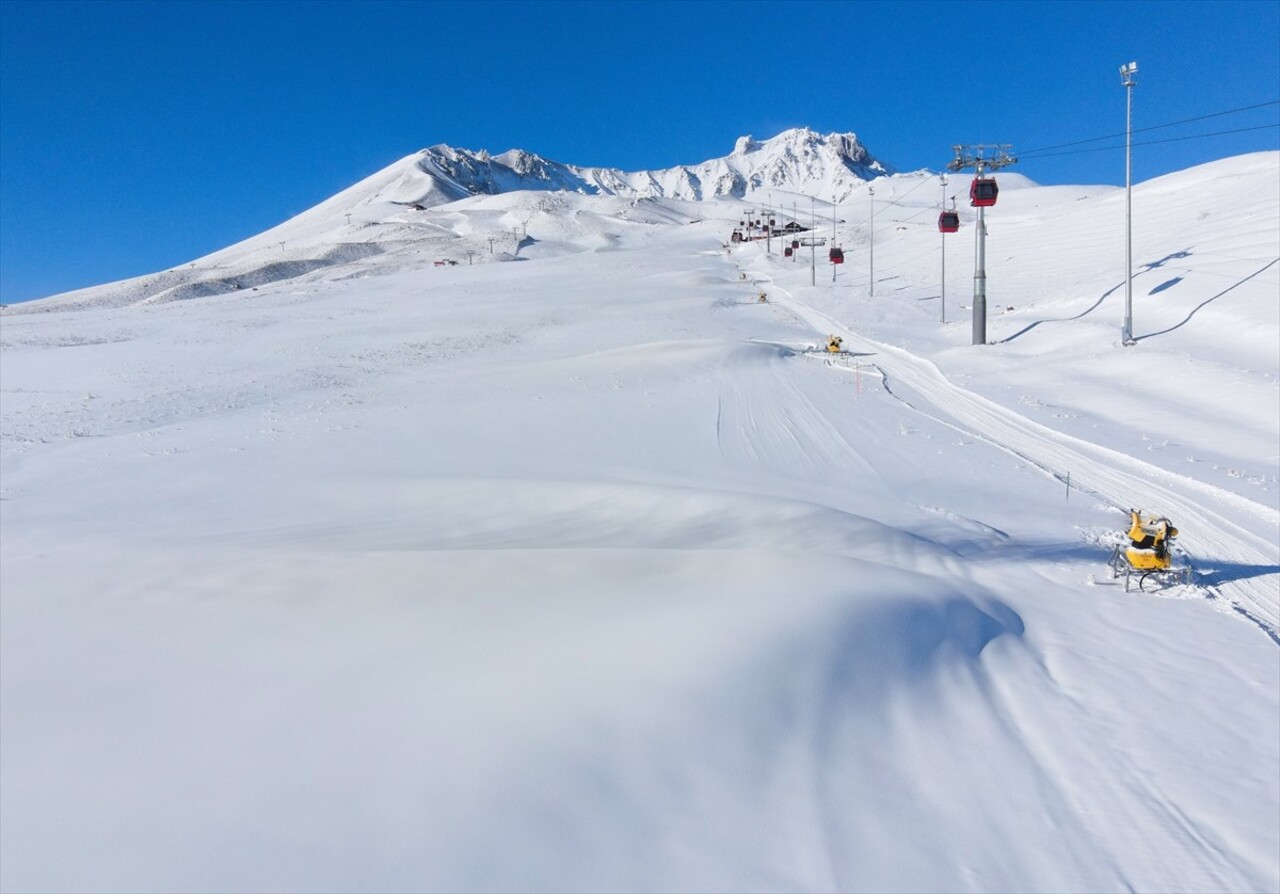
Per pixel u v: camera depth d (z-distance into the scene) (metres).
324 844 3.88
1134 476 16.95
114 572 8.64
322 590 7.74
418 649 6.19
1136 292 36.81
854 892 3.99
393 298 65.75
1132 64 29.08
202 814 4.12
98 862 3.77
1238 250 37.72
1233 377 23.70
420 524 12.70
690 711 5.25
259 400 27.55
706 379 28.58
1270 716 6.41
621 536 11.66
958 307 50.06
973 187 35.12
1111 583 10.29
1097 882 4.33
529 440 20.78
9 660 6.24
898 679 6.38
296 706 5.27
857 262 88.62
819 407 24.34
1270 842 4.73
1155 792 5.25
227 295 75.38
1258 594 9.91
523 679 5.57
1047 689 6.82
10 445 20.41
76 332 47.22
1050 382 27.23
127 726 5.09
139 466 18.09
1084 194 165.62
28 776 4.54
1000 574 10.55
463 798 4.25
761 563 8.98
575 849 4.00
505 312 54.78
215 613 7.19
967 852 4.46
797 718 5.48
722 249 138.12
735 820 4.40
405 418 23.53
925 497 15.62
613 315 52.28
